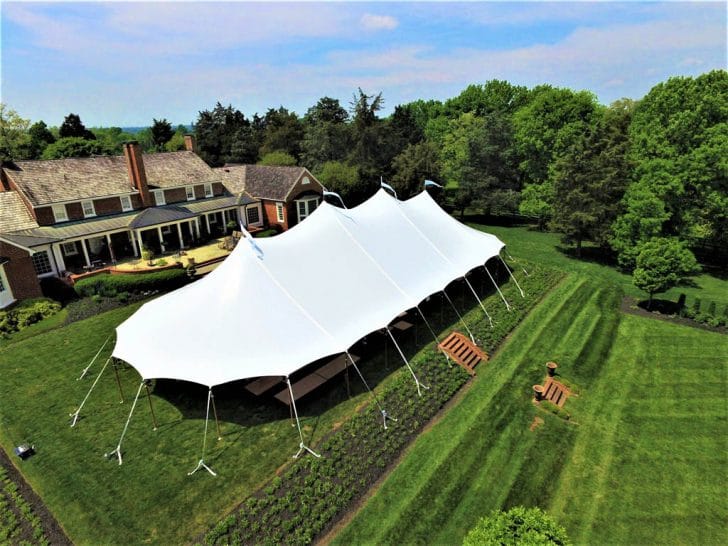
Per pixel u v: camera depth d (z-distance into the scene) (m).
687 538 10.88
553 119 42.62
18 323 21.70
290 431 14.16
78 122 71.00
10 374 17.61
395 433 14.09
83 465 12.88
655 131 31.30
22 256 23.50
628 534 10.97
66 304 24.45
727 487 12.40
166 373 13.77
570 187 32.28
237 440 13.80
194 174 37.16
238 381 16.98
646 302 24.84
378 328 16.67
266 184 40.81
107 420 14.84
